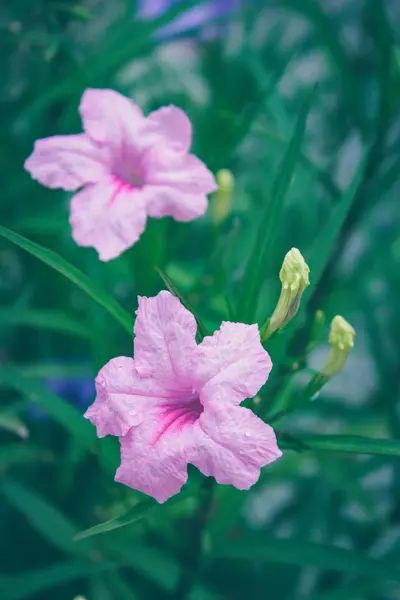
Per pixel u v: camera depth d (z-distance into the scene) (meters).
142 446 0.28
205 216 0.46
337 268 0.40
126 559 0.38
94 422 0.28
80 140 0.34
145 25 0.38
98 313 0.39
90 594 0.43
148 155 0.33
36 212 0.42
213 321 0.35
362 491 0.44
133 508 0.29
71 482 0.42
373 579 0.39
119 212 0.32
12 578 0.36
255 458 0.27
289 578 0.47
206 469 0.27
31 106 0.39
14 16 0.42
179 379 0.28
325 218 0.45
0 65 0.43
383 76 0.37
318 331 0.31
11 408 0.40
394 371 0.48
